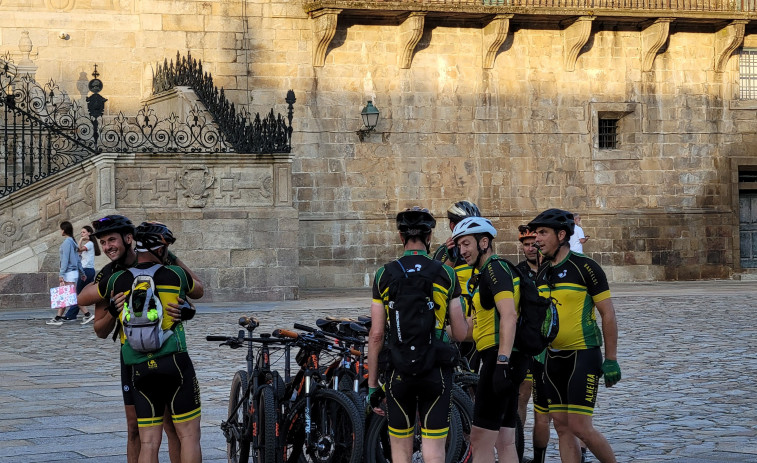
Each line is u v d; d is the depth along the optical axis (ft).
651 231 107.04
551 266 24.62
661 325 63.00
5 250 74.69
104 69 95.45
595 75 105.70
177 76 88.43
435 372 21.48
